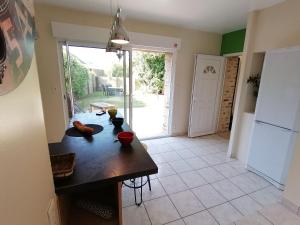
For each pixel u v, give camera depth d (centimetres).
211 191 225
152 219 181
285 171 222
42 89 288
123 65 334
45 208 75
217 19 304
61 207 101
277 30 238
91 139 162
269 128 236
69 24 272
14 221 49
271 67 227
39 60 277
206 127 429
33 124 66
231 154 316
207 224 176
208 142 388
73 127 192
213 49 401
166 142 383
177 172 267
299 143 182
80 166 115
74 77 317
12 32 49
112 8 267
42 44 273
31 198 61
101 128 191
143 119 560
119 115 251
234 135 308
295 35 219
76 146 146
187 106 415
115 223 119
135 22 316
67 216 115
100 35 292
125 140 144
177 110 406
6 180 46
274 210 195
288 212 192
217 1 235
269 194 221
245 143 294
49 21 267
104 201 127
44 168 76
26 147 59
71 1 245
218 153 334
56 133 312
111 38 165
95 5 257
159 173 264
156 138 405
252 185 238
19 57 54
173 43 350
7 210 46
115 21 168
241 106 295
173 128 414
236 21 310
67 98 315
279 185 229
